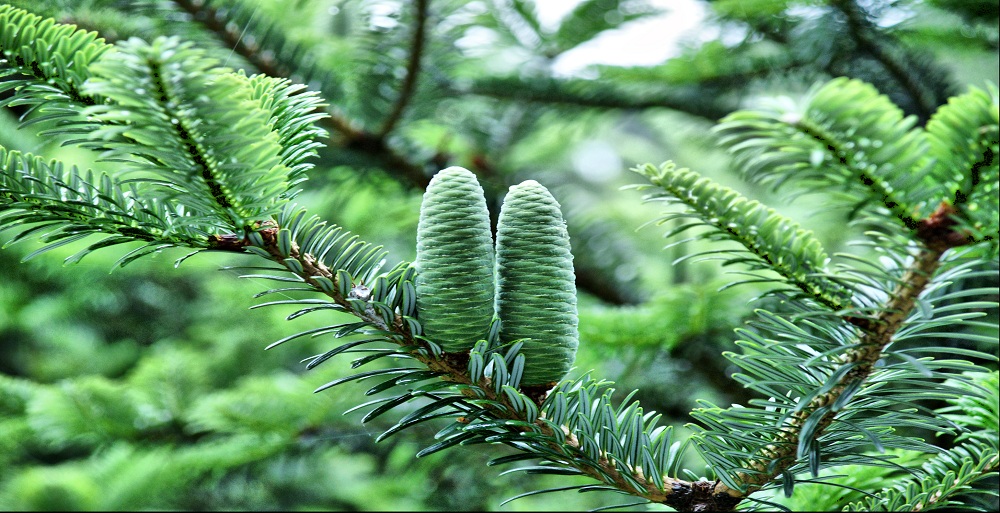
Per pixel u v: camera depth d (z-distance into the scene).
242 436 1.83
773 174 0.69
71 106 0.70
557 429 0.73
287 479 2.38
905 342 1.03
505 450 1.59
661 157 3.54
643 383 1.52
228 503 2.43
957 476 0.82
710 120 1.81
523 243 0.73
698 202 0.73
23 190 0.72
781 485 0.76
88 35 0.70
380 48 1.56
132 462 2.06
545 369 0.73
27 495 2.25
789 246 0.73
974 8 1.35
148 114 0.65
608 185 3.24
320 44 1.69
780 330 0.75
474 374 0.72
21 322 2.76
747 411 0.74
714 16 1.57
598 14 1.81
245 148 0.67
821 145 0.67
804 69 1.59
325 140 1.62
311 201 1.79
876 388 0.75
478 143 1.95
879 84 1.45
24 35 0.69
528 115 1.96
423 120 1.77
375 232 1.86
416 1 1.48
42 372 3.56
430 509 1.65
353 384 1.82
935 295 0.90
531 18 1.85
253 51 1.45
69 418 1.97
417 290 0.72
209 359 2.87
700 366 1.44
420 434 1.68
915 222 0.69
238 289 2.23
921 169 0.67
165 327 3.45
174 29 1.40
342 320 1.93
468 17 1.64
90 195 0.73
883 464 0.75
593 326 1.28
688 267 1.74
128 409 2.03
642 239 2.11
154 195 0.70
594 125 2.09
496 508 1.38
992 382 0.82
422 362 0.74
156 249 0.73
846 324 0.73
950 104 0.66
